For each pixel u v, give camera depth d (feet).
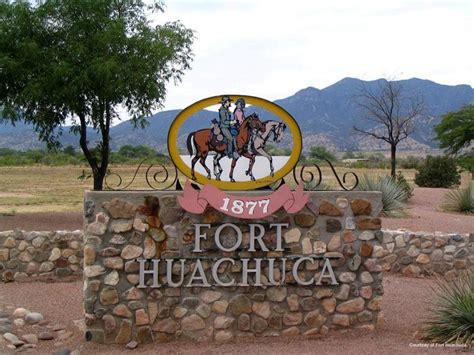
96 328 25.76
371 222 27.12
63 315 30.78
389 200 58.39
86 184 143.43
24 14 60.18
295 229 26.71
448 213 64.95
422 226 51.24
